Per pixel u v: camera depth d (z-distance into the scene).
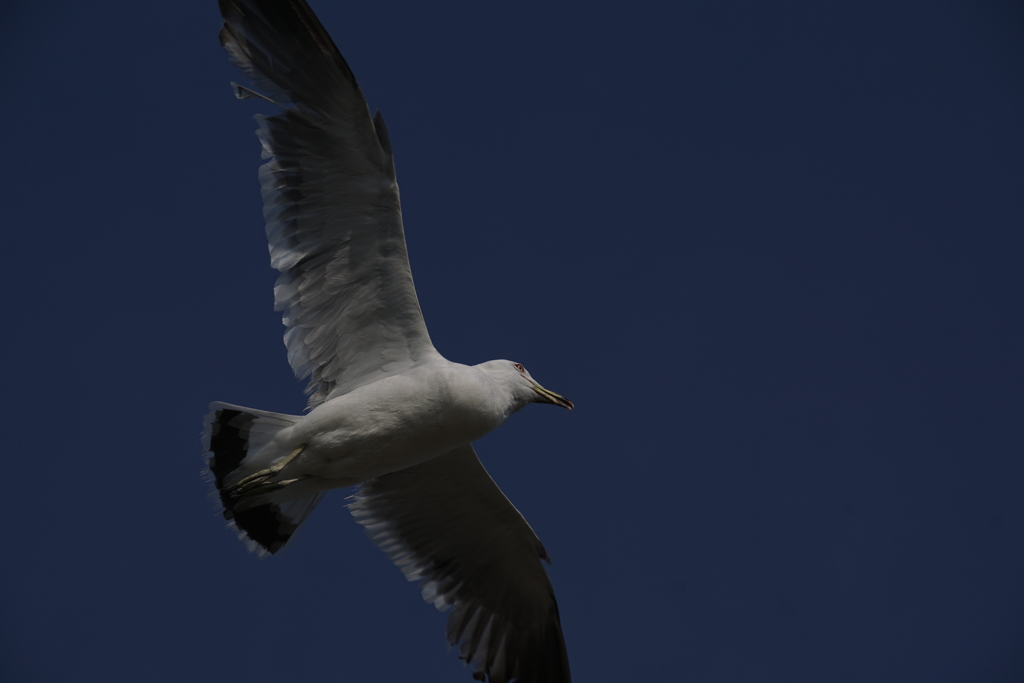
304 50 11.94
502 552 15.87
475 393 12.88
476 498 15.23
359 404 12.78
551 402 14.66
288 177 12.65
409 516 15.64
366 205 12.56
